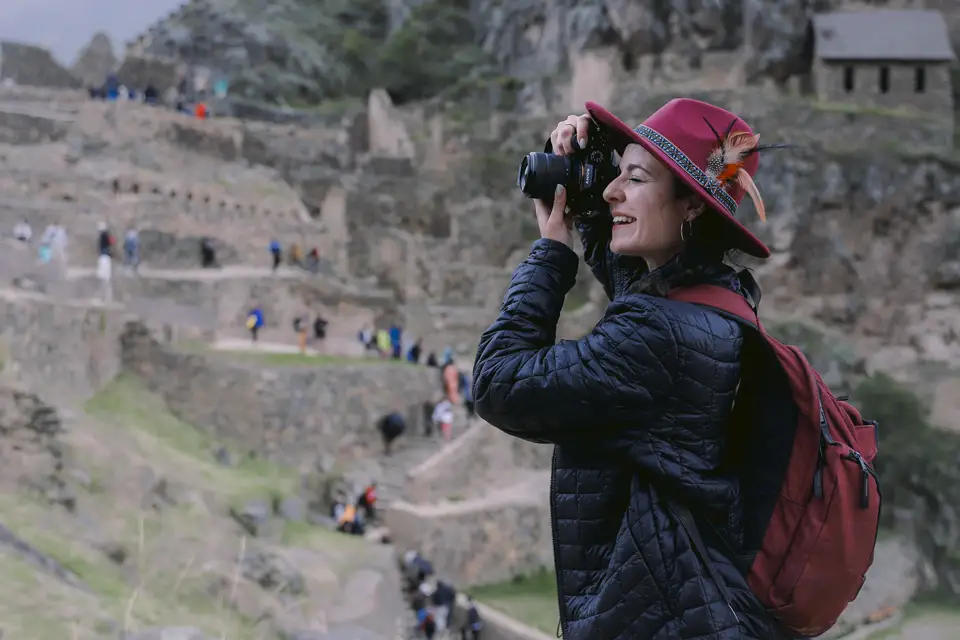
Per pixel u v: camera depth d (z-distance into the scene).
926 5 54.81
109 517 15.18
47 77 52.00
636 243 2.71
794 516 2.57
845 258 43.56
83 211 31.06
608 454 2.65
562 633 2.70
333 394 26.55
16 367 18.19
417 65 63.41
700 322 2.55
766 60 52.12
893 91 50.53
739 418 2.75
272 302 32.53
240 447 24.48
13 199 30.31
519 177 2.91
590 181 2.86
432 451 27.73
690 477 2.50
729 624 2.43
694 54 53.84
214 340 29.22
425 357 37.66
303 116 55.69
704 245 2.70
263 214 40.16
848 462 2.55
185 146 44.00
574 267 2.87
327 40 64.94
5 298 20.12
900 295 43.81
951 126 48.81
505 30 62.12
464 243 48.47
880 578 25.59
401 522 24.55
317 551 18.75
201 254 33.84
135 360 24.44
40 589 10.88
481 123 55.44
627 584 2.50
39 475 15.26
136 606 11.81
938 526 31.08
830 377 38.25
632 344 2.52
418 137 56.97
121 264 30.47
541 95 55.78
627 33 53.88
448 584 20.98
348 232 44.91
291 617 14.87
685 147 2.66
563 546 2.72
